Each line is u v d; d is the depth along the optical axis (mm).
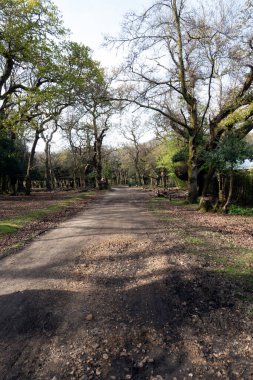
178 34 15406
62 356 2928
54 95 18125
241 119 13516
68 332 3342
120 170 81000
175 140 26109
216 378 2607
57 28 17484
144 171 61719
